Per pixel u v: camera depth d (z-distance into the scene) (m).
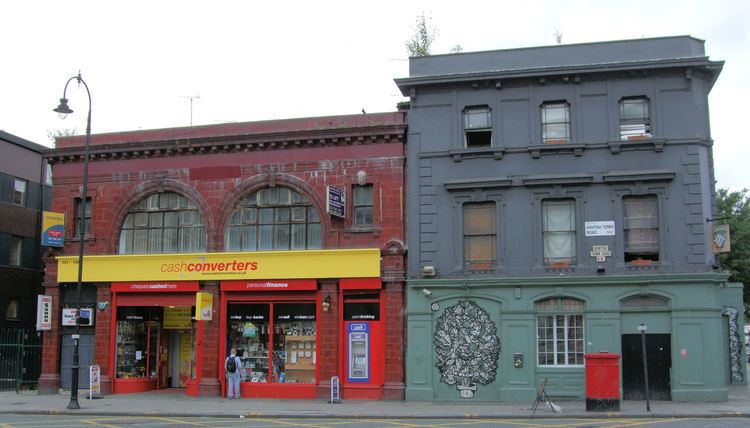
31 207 37.06
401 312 24.56
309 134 26.02
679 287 22.64
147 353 28.48
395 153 25.45
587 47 24.56
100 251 27.92
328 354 24.91
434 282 24.12
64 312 27.66
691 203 23.12
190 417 20.67
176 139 27.28
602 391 19.84
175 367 29.72
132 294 27.36
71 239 28.27
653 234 23.39
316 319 25.36
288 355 25.64
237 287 26.11
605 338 22.89
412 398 23.89
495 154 24.45
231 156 27.09
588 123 24.09
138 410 21.70
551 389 23.09
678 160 23.42
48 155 28.80
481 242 24.47
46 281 28.25
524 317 23.48
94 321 27.83
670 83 23.84
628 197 23.67
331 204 24.59
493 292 23.81
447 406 22.31
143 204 28.12
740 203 43.06
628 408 20.34
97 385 25.67
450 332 23.98
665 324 22.75
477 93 25.08
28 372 31.83
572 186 23.88
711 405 21.12
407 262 24.80
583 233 23.59
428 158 25.06
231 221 27.02
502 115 24.72
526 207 24.11
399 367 24.27
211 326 26.25
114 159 28.33
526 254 23.88
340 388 24.61
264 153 26.77
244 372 25.95
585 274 23.33
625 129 24.06
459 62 25.41
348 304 25.16
